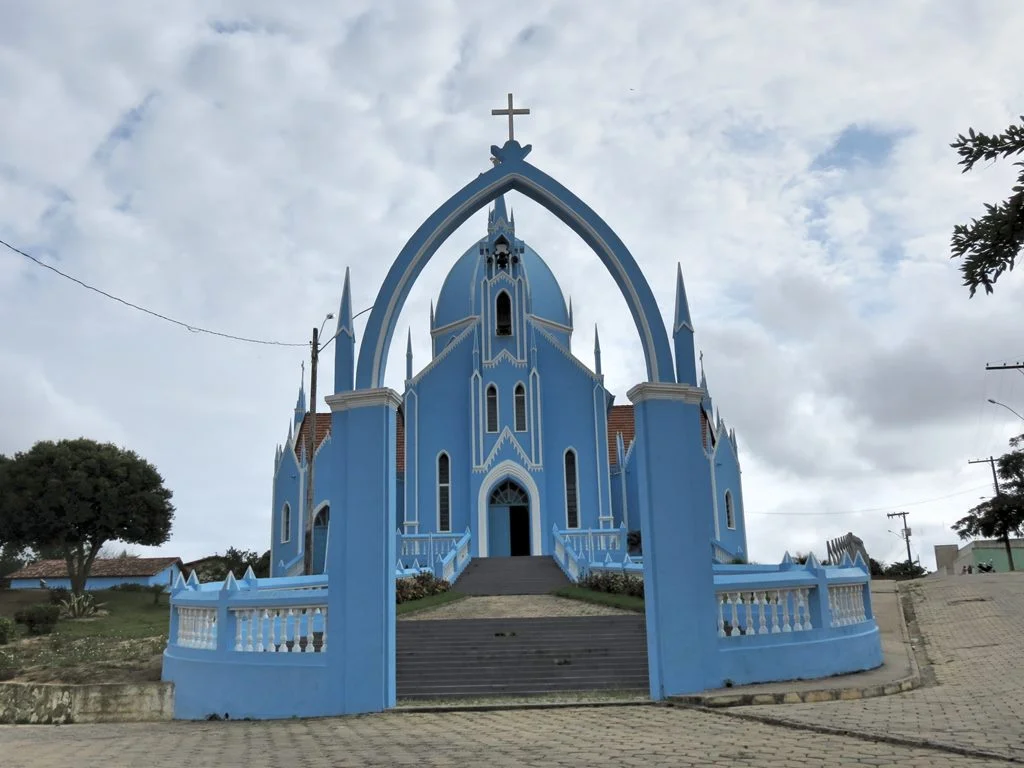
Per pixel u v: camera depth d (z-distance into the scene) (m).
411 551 38.06
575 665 15.52
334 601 12.97
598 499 40.91
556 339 45.66
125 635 24.31
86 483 46.47
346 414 13.59
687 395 13.42
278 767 8.23
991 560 61.94
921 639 19.19
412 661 16.03
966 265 5.55
